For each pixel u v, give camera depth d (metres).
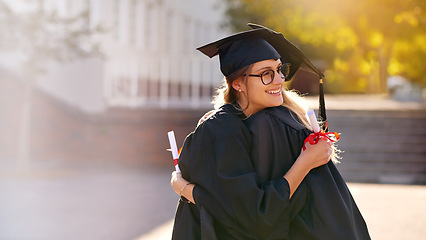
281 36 2.83
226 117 2.70
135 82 17.88
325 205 2.61
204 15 27.81
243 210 2.54
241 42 2.77
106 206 9.25
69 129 16.47
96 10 17.41
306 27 23.28
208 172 2.66
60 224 7.72
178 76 20.59
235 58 2.76
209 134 2.69
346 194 2.69
